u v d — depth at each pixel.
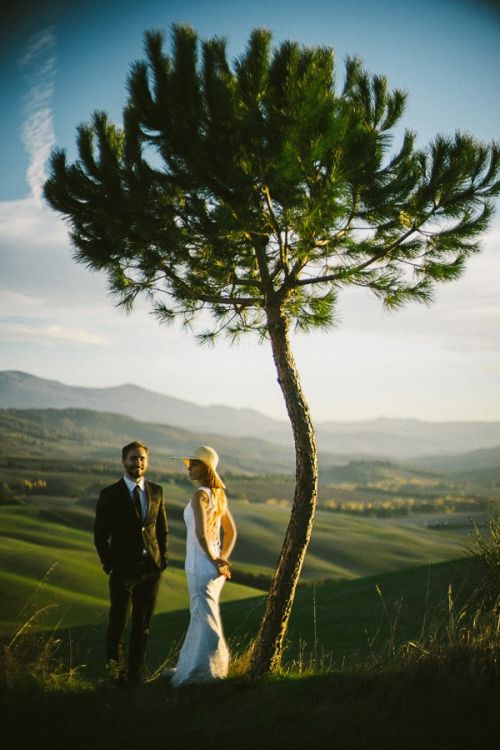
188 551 5.87
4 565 56.56
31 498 151.00
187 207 6.06
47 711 4.83
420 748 4.10
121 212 5.90
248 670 6.00
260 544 117.69
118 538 5.78
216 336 7.18
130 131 5.97
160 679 5.89
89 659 8.58
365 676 5.41
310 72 5.57
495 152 6.16
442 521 181.62
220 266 6.43
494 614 6.75
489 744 4.15
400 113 6.40
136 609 5.88
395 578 13.69
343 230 6.30
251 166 5.46
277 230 5.98
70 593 45.84
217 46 5.67
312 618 11.38
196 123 5.61
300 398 6.36
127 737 4.32
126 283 6.86
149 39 5.88
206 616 5.65
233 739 4.26
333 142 5.57
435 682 5.15
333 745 4.16
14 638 5.94
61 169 6.35
